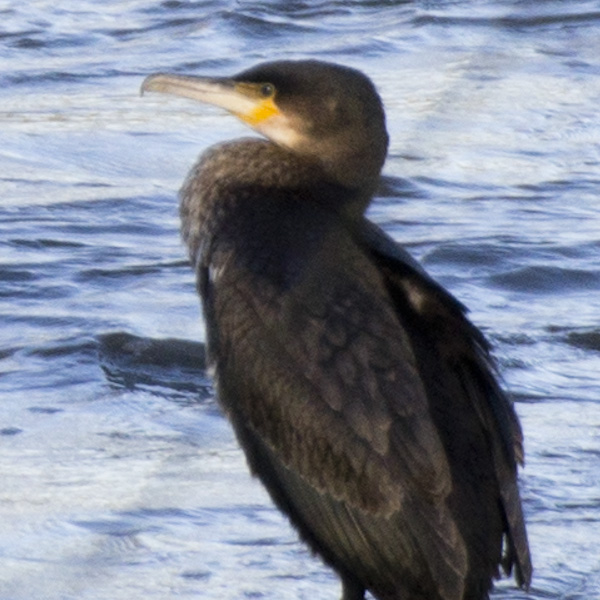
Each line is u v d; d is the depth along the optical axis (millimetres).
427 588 9156
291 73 10516
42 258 16422
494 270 16219
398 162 16719
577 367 13805
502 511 9289
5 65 23359
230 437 12352
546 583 10406
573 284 15953
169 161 19688
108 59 23656
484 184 19094
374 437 9219
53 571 10438
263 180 10320
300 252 9727
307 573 10492
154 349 13906
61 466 11844
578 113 21344
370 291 9516
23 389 13180
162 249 16859
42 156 19781
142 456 12016
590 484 11656
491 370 9570
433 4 25922
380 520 9234
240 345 9633
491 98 21734
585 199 18750
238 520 11117
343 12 26031
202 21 25328
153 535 10883
